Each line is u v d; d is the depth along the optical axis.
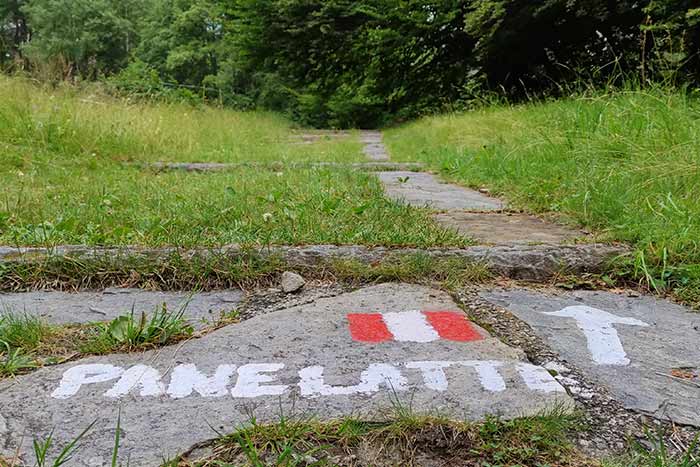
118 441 1.12
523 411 1.29
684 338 1.74
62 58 8.41
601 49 11.71
